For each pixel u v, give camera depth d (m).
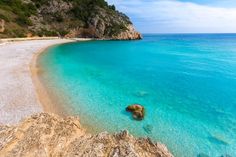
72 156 8.59
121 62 42.41
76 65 36.03
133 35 126.88
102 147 9.12
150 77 29.66
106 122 15.36
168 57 50.59
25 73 26.36
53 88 21.97
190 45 91.69
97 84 24.88
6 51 42.66
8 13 82.88
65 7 113.00
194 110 18.11
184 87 24.84
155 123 15.51
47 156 8.34
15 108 16.30
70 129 10.42
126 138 9.96
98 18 112.75
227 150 12.38
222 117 16.83
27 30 81.81
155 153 9.12
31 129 9.62
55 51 52.00
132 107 17.17
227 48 76.06
